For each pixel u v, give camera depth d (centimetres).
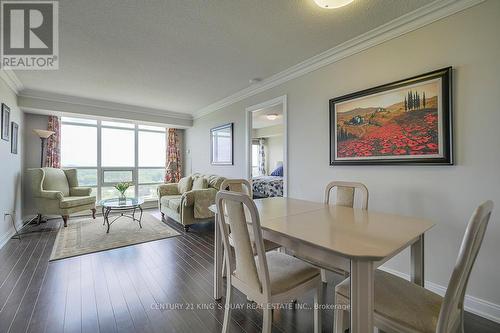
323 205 197
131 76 327
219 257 189
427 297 112
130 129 567
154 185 602
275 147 792
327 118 270
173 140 607
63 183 441
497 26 161
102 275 227
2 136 307
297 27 212
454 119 179
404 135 204
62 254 275
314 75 283
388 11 190
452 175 181
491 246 164
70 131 493
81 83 354
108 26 209
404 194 208
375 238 111
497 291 162
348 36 227
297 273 138
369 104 228
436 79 186
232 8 186
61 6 182
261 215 159
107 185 534
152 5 181
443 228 186
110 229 380
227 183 233
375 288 119
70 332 151
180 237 345
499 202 161
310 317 170
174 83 356
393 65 213
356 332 95
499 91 161
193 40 234
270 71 312
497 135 162
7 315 167
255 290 127
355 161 239
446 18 183
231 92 400
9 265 246
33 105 395
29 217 428
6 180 326
